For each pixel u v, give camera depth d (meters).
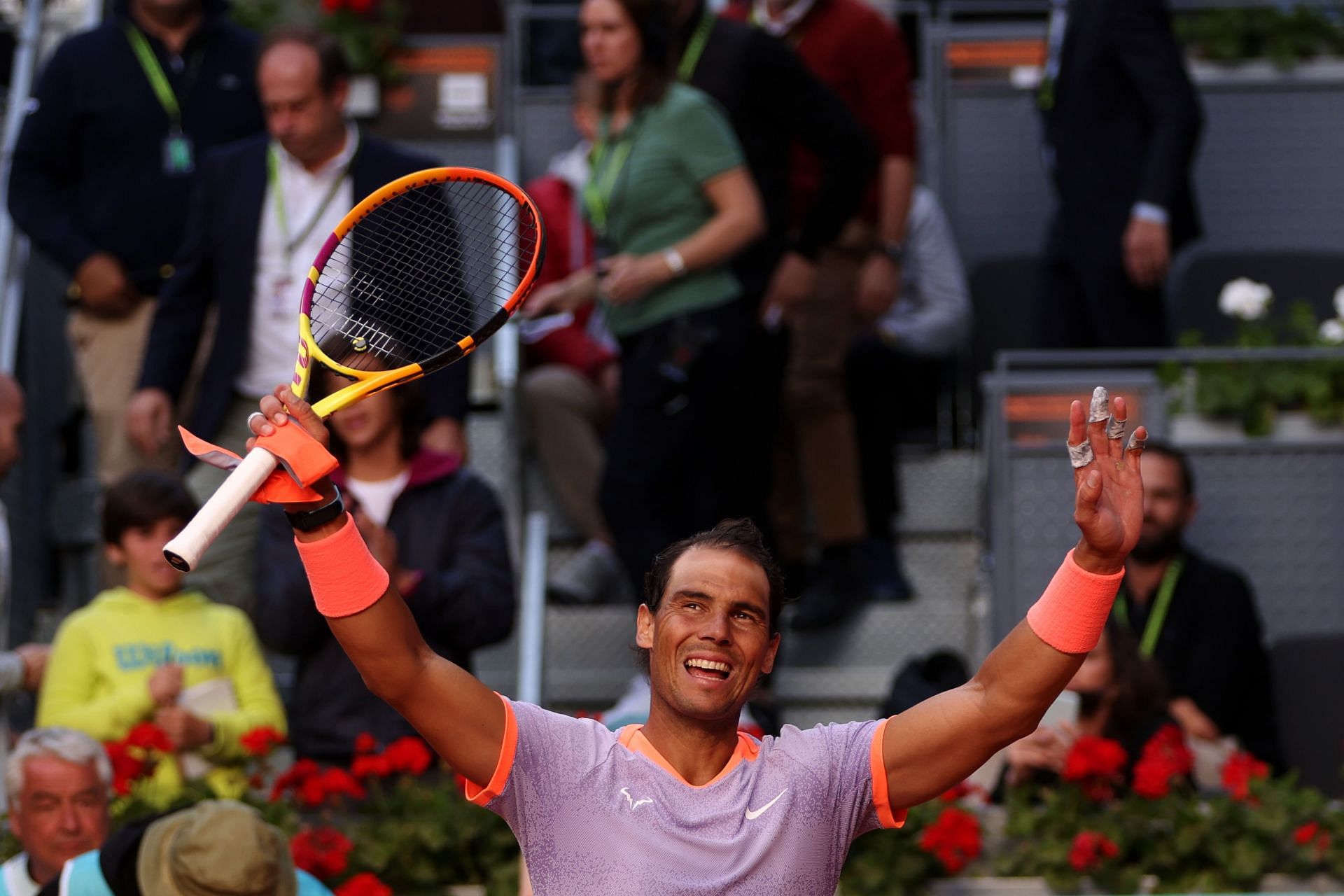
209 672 19.19
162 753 17.66
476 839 17.55
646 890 9.19
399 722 19.50
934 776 9.64
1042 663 9.37
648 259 20.92
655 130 21.16
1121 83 27.20
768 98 22.02
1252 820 17.94
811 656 25.81
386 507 20.12
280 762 19.78
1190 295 31.64
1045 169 33.38
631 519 21.19
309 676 19.61
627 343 21.58
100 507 22.34
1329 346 26.61
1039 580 24.27
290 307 22.25
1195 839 17.72
